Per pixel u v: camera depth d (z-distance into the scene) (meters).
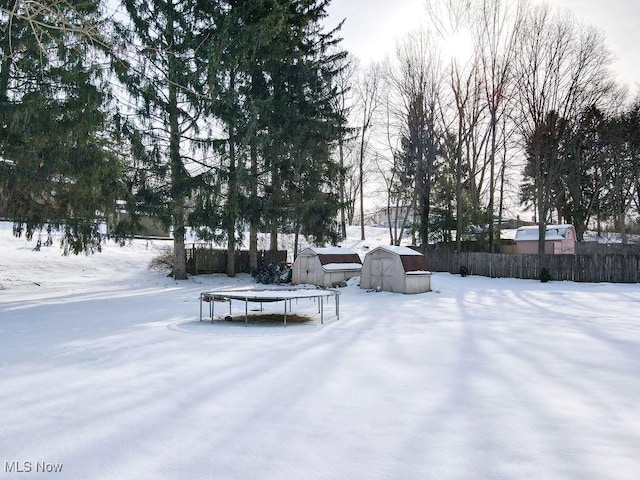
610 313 11.35
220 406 4.31
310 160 22.67
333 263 19.41
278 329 8.88
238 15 19.16
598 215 41.97
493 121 25.89
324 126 22.58
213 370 5.68
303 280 19.83
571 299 14.68
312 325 9.40
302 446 3.40
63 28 7.84
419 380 5.23
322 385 5.02
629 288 17.56
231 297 9.70
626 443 3.44
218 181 18.97
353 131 28.86
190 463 3.12
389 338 7.95
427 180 29.06
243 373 5.54
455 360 6.25
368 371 5.64
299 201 22.28
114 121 17.03
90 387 4.92
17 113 12.18
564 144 24.50
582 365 5.94
